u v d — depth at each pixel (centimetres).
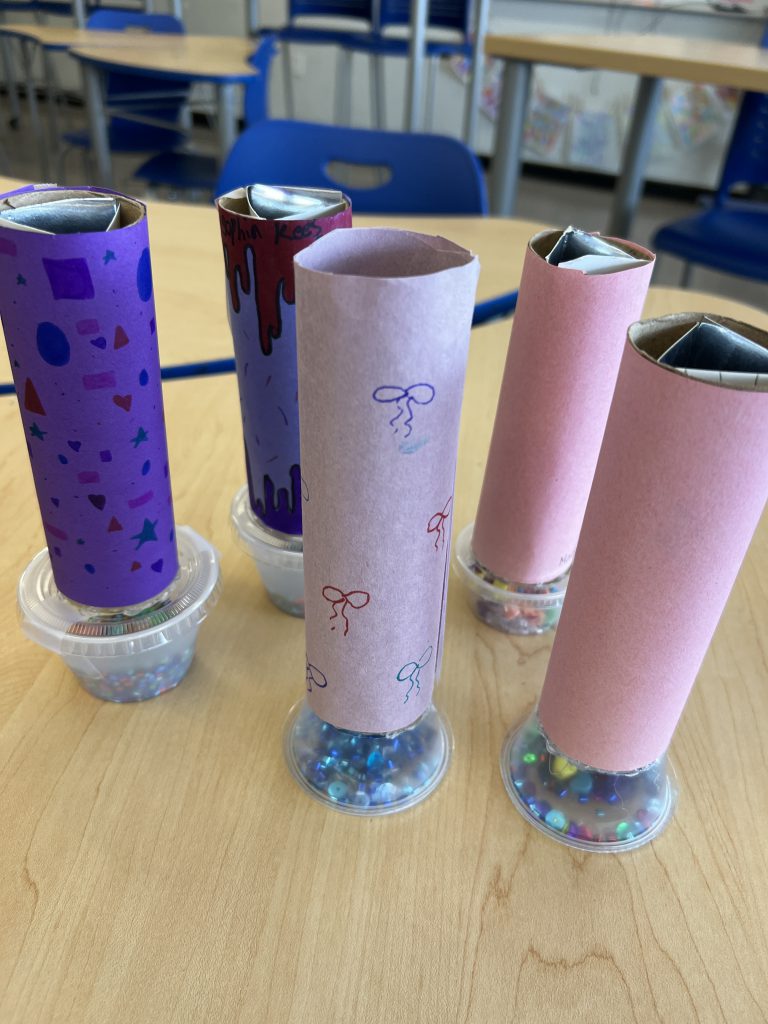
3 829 36
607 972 32
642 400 27
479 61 265
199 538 48
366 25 379
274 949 32
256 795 39
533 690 45
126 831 37
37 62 439
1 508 56
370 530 30
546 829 38
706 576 29
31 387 32
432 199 118
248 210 39
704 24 318
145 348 33
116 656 40
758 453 26
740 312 85
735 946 33
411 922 33
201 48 231
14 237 28
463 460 64
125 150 238
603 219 333
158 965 32
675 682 33
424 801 39
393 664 34
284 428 41
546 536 45
